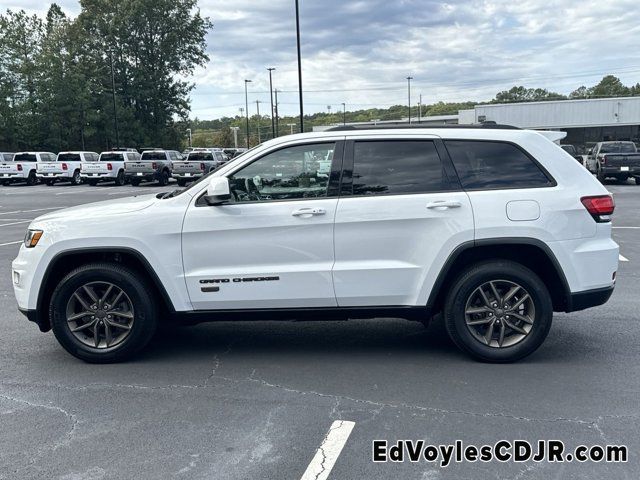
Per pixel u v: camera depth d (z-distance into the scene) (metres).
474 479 3.14
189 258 4.73
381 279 4.68
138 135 53.25
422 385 4.39
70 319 4.89
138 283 4.82
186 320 4.85
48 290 4.93
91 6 52.34
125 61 53.59
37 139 47.28
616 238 11.16
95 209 4.92
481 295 4.74
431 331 5.78
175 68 55.78
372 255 4.68
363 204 4.65
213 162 32.31
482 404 4.04
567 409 3.94
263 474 3.18
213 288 4.74
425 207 4.62
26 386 4.47
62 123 48.19
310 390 4.33
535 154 4.74
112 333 4.98
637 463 3.27
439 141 4.77
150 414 3.95
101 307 4.88
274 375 4.64
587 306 4.75
